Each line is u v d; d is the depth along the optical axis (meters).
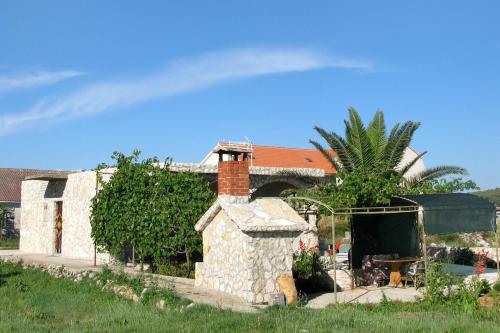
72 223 21.67
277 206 13.49
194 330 8.69
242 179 13.19
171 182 16.97
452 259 18.50
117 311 10.80
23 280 15.38
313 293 13.74
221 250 12.97
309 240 16.98
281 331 8.54
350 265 15.73
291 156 40.53
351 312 10.38
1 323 9.75
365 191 15.02
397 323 9.12
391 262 14.52
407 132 23.67
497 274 15.36
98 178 19.11
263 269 11.99
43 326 9.62
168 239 16.66
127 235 17.38
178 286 13.85
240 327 8.91
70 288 13.91
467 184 30.38
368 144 23.50
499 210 22.61
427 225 14.16
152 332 8.59
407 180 24.94
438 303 11.41
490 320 9.81
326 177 25.05
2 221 36.41
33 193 25.73
